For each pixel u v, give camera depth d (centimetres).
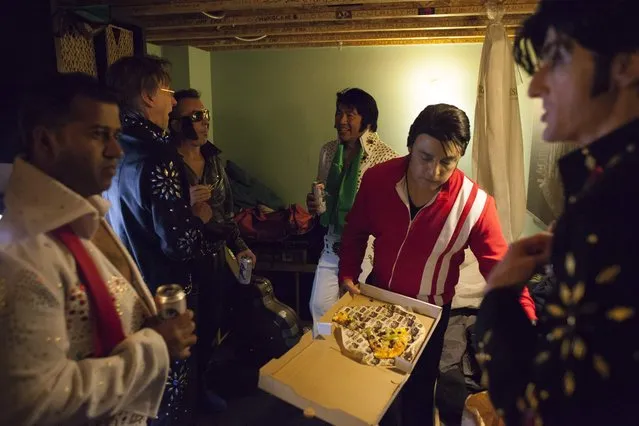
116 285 95
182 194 163
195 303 191
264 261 322
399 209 151
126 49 231
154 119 161
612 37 56
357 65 394
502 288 76
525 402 63
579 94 62
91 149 88
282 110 412
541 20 65
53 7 172
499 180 248
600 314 55
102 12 187
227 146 423
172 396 168
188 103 208
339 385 111
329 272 248
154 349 90
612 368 54
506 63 241
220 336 291
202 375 224
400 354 124
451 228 147
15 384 74
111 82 155
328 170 264
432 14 250
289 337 261
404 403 166
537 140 351
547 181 324
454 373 221
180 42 360
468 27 291
